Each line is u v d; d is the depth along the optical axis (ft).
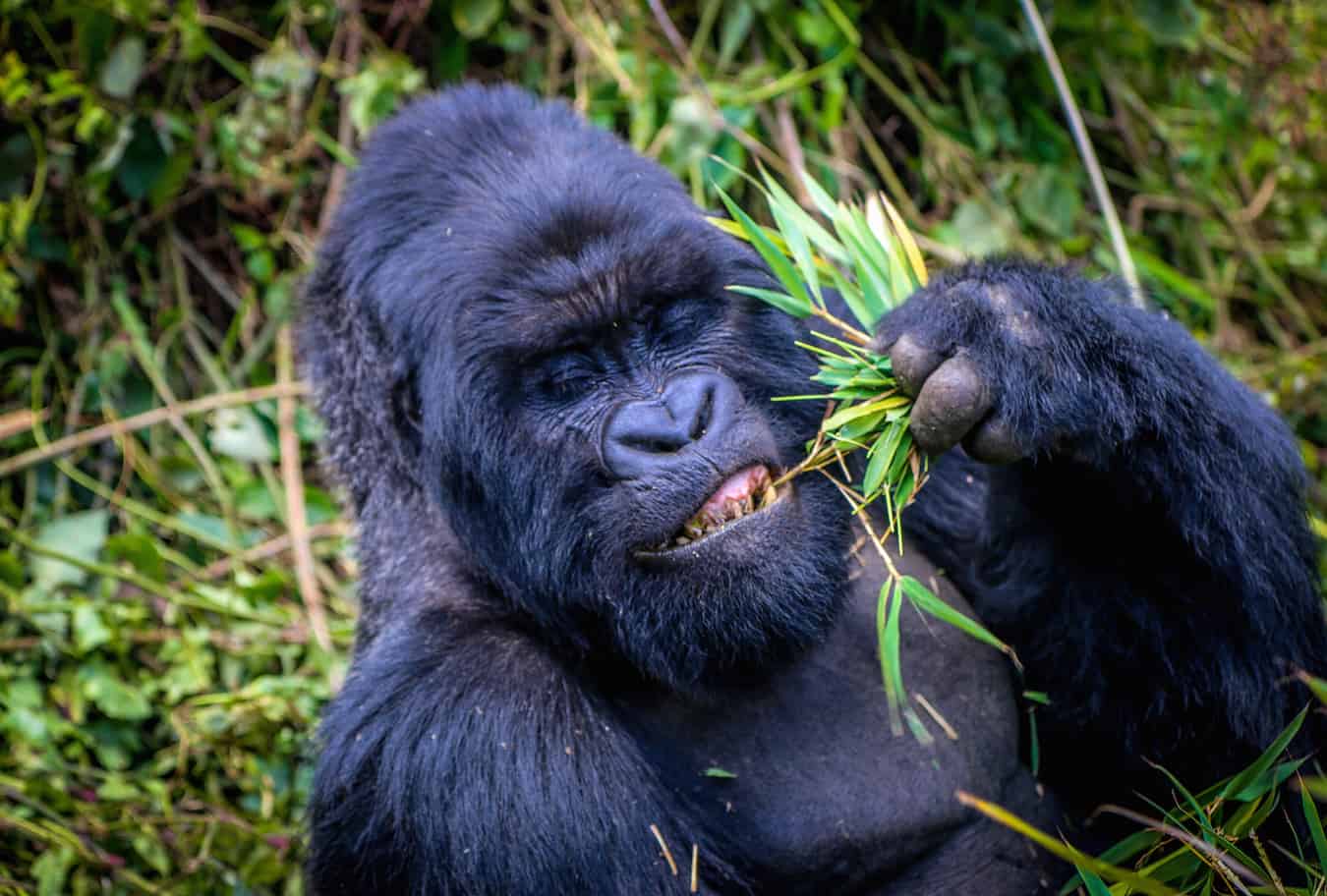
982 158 21.98
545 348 12.12
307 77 21.25
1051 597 12.75
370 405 13.65
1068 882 12.51
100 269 21.31
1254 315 22.98
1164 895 10.24
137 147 21.27
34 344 21.31
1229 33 23.65
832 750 13.07
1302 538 12.97
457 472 12.59
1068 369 11.43
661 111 21.09
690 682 12.56
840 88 21.24
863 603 13.46
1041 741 13.70
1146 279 22.04
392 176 13.35
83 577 19.63
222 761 18.51
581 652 12.91
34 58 21.42
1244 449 12.39
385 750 12.54
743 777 12.99
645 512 11.95
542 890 11.93
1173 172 22.89
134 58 21.03
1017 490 12.52
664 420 11.96
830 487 12.62
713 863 12.52
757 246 12.21
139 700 18.58
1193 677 12.51
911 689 13.28
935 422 11.18
